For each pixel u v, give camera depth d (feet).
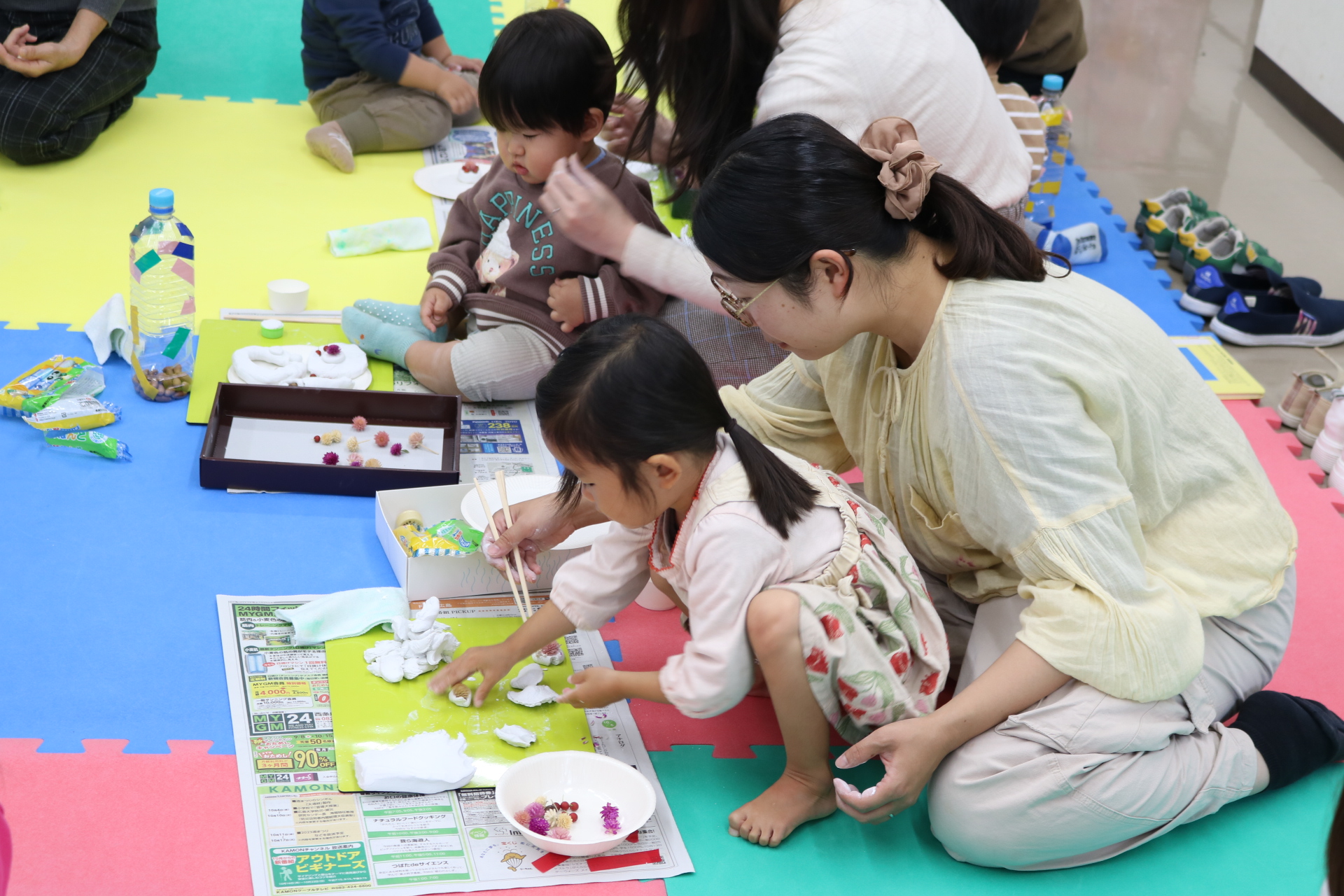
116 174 9.14
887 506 5.21
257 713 4.90
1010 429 4.27
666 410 4.25
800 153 4.20
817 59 5.36
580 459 4.36
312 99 10.24
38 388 6.62
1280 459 7.43
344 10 9.59
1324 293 9.64
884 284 4.38
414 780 4.61
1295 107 13.16
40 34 9.17
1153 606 4.40
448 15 12.71
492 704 5.08
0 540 5.71
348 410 6.77
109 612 5.39
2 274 7.72
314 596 5.60
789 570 4.52
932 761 4.38
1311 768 5.02
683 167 5.89
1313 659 5.87
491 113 6.75
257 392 6.68
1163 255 9.92
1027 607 4.85
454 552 5.51
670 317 7.07
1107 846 4.68
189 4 12.04
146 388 6.83
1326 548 6.67
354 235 8.53
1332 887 2.22
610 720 5.17
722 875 4.54
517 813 4.52
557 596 4.99
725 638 4.45
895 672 4.64
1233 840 4.93
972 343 4.34
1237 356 8.75
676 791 4.90
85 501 6.05
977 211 4.48
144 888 4.16
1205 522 4.80
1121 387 4.41
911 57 5.49
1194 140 12.36
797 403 5.71
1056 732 4.39
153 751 4.71
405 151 10.14
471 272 7.54
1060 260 4.75
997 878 4.69
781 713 4.59
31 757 4.62
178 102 10.44
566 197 5.42
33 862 4.20
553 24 6.59
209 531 5.97
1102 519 4.31
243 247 8.43
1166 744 4.55
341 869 4.28
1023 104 8.46
